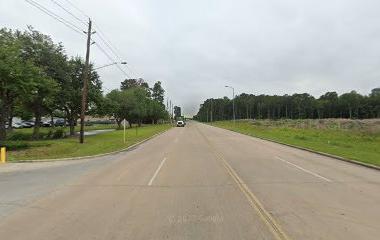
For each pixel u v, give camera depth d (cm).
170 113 16988
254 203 1046
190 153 2605
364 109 16962
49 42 4462
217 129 8038
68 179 1539
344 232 777
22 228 822
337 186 1323
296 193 1191
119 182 1435
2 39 3631
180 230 790
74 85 4778
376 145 3628
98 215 927
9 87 3362
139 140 4009
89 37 3603
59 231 794
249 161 2097
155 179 1491
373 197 1134
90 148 3050
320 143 3441
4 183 1462
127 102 8025
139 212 953
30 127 7812
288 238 734
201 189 1264
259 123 10700
